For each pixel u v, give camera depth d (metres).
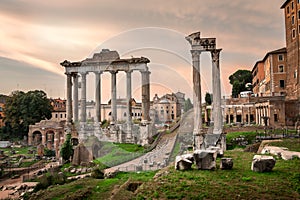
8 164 48.28
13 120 84.31
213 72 29.95
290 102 54.09
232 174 14.13
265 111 54.66
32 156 56.56
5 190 31.20
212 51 29.97
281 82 71.00
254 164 14.62
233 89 106.75
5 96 112.00
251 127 45.19
